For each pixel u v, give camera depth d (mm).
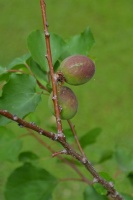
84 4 2604
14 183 924
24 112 721
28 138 1748
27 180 923
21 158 973
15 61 797
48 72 770
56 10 2576
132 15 2480
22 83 732
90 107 1922
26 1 2660
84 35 799
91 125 1843
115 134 1788
